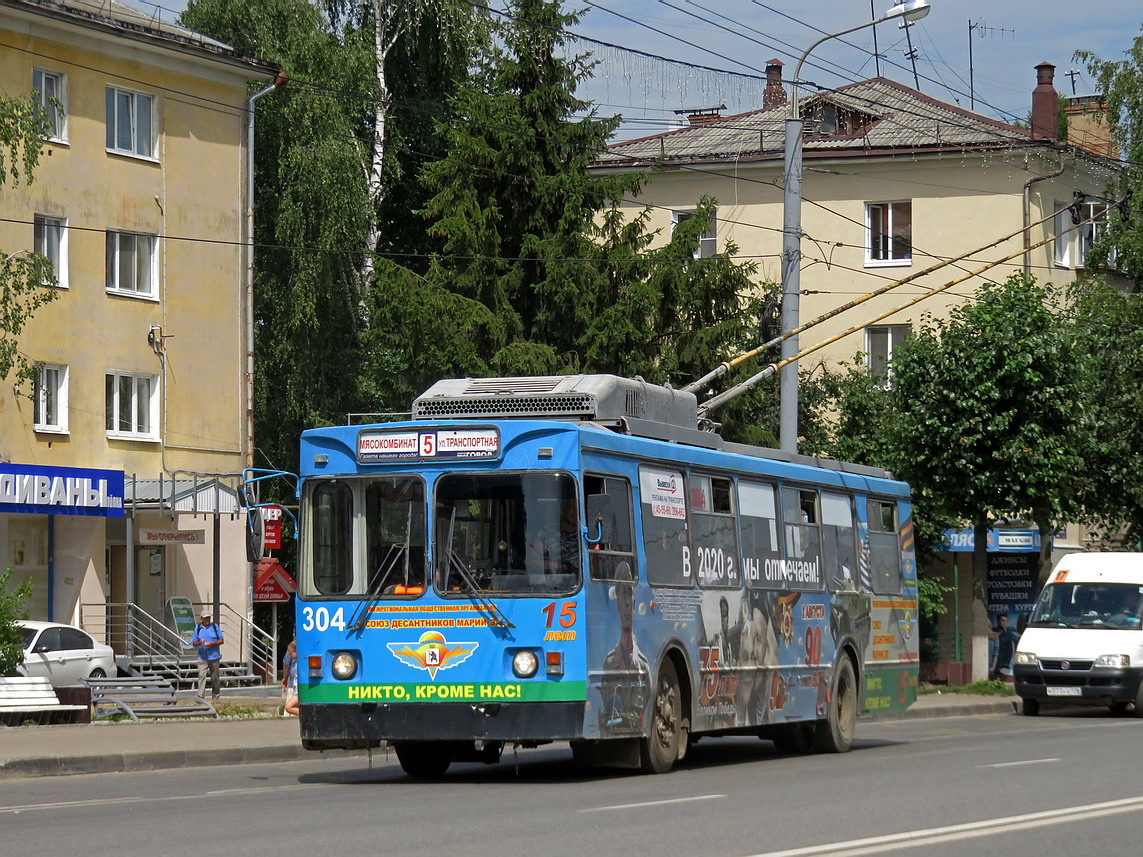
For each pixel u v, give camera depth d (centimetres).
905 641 2292
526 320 3909
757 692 1828
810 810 1238
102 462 3678
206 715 2655
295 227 4369
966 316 3384
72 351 3619
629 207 5119
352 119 4669
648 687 1593
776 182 4997
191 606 3756
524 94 3897
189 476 3859
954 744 2108
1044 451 3319
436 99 4909
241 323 4038
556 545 1493
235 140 4041
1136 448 3841
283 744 2066
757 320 4188
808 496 2028
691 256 3881
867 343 4912
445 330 3675
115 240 3750
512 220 3891
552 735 1465
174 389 3856
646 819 1177
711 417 3797
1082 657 2962
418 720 1499
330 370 4609
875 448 3772
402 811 1254
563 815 1209
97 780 1700
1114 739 2169
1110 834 1095
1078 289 4453
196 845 1041
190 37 3903
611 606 1534
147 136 3838
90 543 3559
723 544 1786
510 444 1517
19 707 2372
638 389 1788
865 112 5141
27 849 1038
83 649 3106
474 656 1491
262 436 4591
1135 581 3091
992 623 4059
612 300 3831
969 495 3366
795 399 2653
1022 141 4803
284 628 4547
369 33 4662
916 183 4894
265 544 3841
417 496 1531
